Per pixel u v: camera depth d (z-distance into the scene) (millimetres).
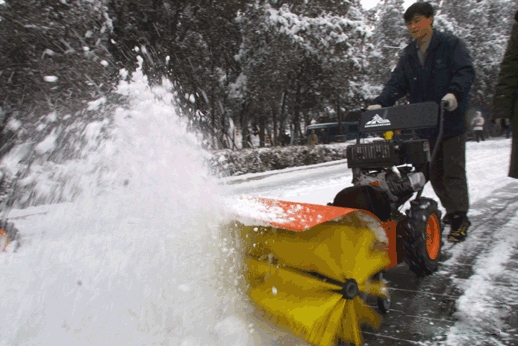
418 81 4113
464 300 2717
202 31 13750
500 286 2910
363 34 19172
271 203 2514
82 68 6492
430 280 3125
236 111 17531
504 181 7594
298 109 22000
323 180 10180
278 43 16234
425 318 2500
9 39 6512
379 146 3318
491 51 29984
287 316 2156
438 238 3342
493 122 4074
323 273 2209
